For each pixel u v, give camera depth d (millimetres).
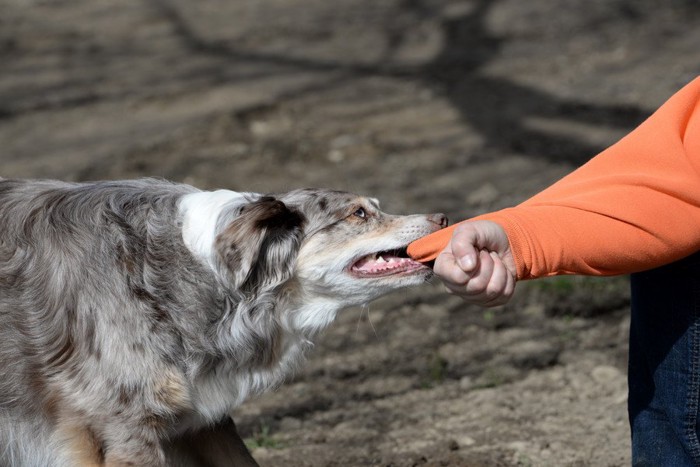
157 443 4625
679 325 3951
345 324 7676
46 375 4613
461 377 6801
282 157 10789
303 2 17797
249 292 4848
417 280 5090
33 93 13242
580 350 7043
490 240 3600
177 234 4801
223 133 11516
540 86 12562
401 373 6910
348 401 6590
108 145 11273
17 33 16031
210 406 4891
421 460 5668
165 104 12633
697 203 3736
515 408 6312
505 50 14141
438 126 11609
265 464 5746
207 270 4750
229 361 4867
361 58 14336
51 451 4703
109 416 4555
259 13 17188
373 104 12414
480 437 5965
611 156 3936
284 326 5051
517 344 7184
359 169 10430
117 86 13430
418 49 14617
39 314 4633
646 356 4121
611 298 7707
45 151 11172
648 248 3713
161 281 4672
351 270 5113
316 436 6133
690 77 12133
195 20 16812
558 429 5996
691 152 3812
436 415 6305
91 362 4566
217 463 5242
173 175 10375
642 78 12383
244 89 13062
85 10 17516
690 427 4012
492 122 11555
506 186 9820
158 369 4574
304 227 5082
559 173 10016
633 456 4305
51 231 4742
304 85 13227
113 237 4711
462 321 7586
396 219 5215
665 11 15109
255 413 6496
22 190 5027
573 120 11367
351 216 5152
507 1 16500
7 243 4754
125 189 4977
